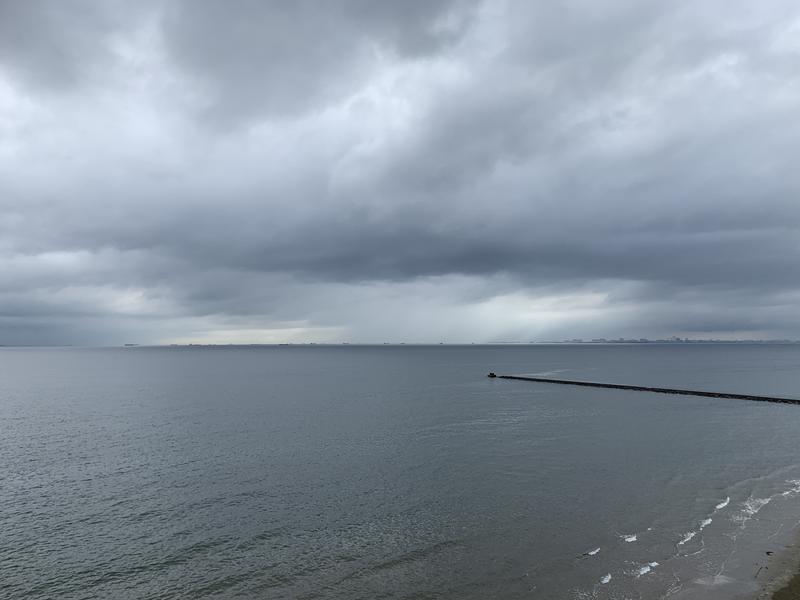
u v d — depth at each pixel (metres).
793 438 44.28
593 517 24.83
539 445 41.69
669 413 60.00
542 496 28.22
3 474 33.69
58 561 21.03
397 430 48.97
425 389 91.25
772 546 20.78
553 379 110.38
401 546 21.97
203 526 24.58
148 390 89.75
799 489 28.80
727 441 43.03
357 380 113.00
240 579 19.42
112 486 31.00
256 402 72.12
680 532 22.64
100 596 18.39
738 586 17.52
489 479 31.66
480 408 65.06
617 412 61.03
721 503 26.52
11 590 18.80
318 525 24.50
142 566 20.55
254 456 38.28
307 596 18.11
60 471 34.38
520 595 17.56
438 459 36.94
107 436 46.34
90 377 123.00
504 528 23.67
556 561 20.06
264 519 25.42
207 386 97.88
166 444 42.72
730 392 84.88
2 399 75.88
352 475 32.91
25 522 25.25
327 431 48.50
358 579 19.20
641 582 18.08
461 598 17.58
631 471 33.22
